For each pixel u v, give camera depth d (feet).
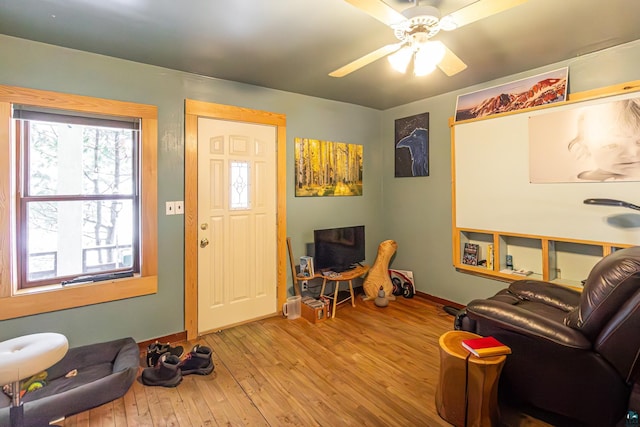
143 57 8.20
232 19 6.39
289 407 6.40
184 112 9.25
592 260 8.79
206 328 9.77
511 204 9.79
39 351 5.63
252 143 10.59
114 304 8.39
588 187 8.29
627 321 4.65
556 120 8.78
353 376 7.45
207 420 6.07
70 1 5.75
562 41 7.53
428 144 12.30
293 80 10.03
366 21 6.48
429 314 11.16
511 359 5.85
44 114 7.57
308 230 12.06
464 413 5.63
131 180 8.87
